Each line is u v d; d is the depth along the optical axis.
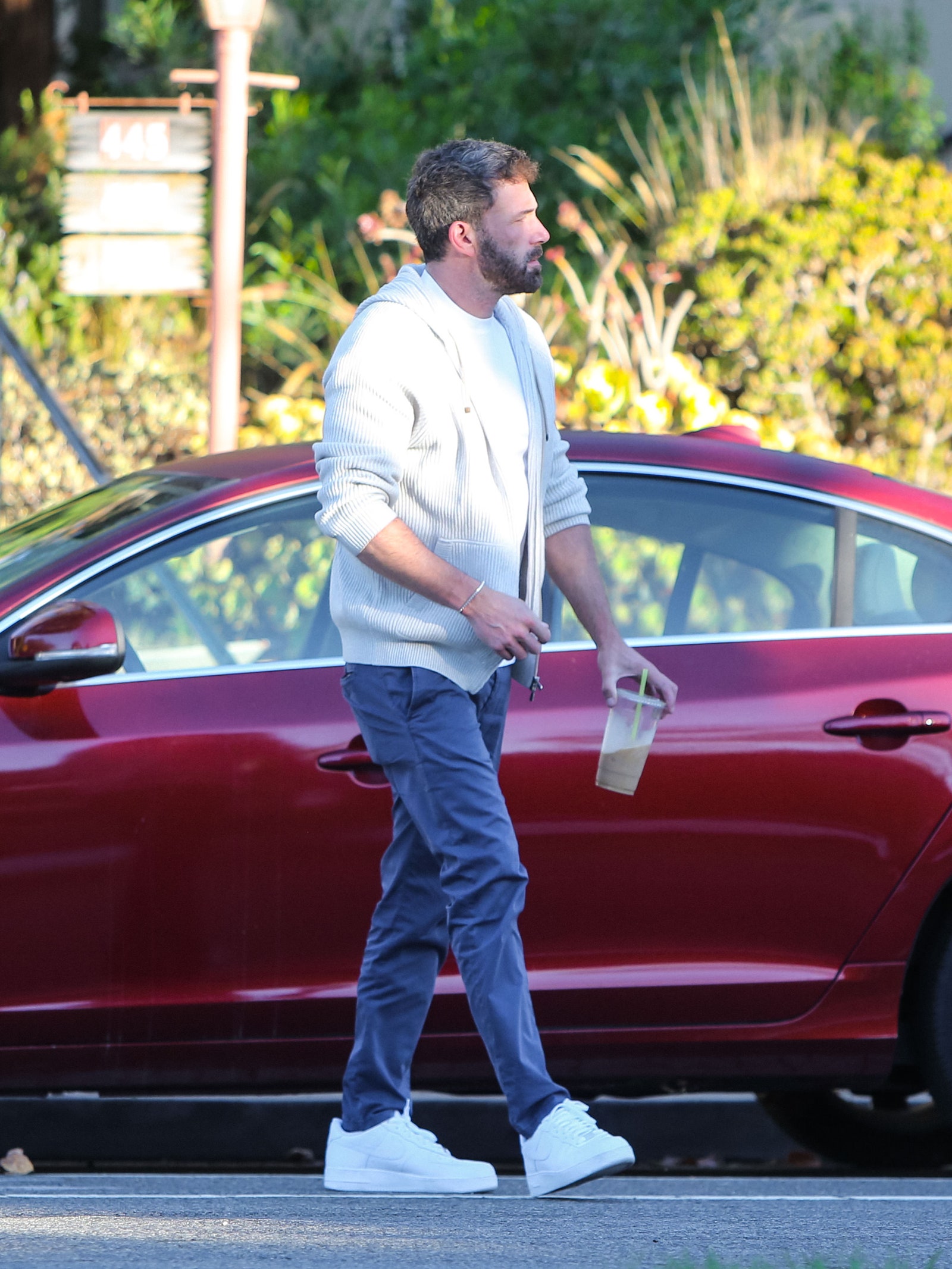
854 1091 13.68
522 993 10.87
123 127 23.81
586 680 13.15
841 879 13.11
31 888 12.58
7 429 25.75
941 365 28.73
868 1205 11.38
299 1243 9.71
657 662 13.30
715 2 38.84
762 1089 13.42
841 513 13.74
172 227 23.86
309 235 35.44
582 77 37.69
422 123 37.41
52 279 34.22
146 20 42.44
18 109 40.97
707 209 30.70
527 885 12.84
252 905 12.76
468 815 10.93
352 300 34.91
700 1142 17.20
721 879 13.05
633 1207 11.07
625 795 12.96
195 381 30.11
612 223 34.28
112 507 14.08
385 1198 11.25
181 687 12.91
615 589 13.56
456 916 10.93
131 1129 16.47
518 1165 16.59
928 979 13.28
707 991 13.02
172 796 12.70
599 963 12.99
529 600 11.38
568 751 12.96
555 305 29.64
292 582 13.31
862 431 29.36
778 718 13.13
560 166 36.16
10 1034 12.62
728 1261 9.38
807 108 36.62
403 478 11.06
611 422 25.06
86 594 13.15
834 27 40.69
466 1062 13.05
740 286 29.33
